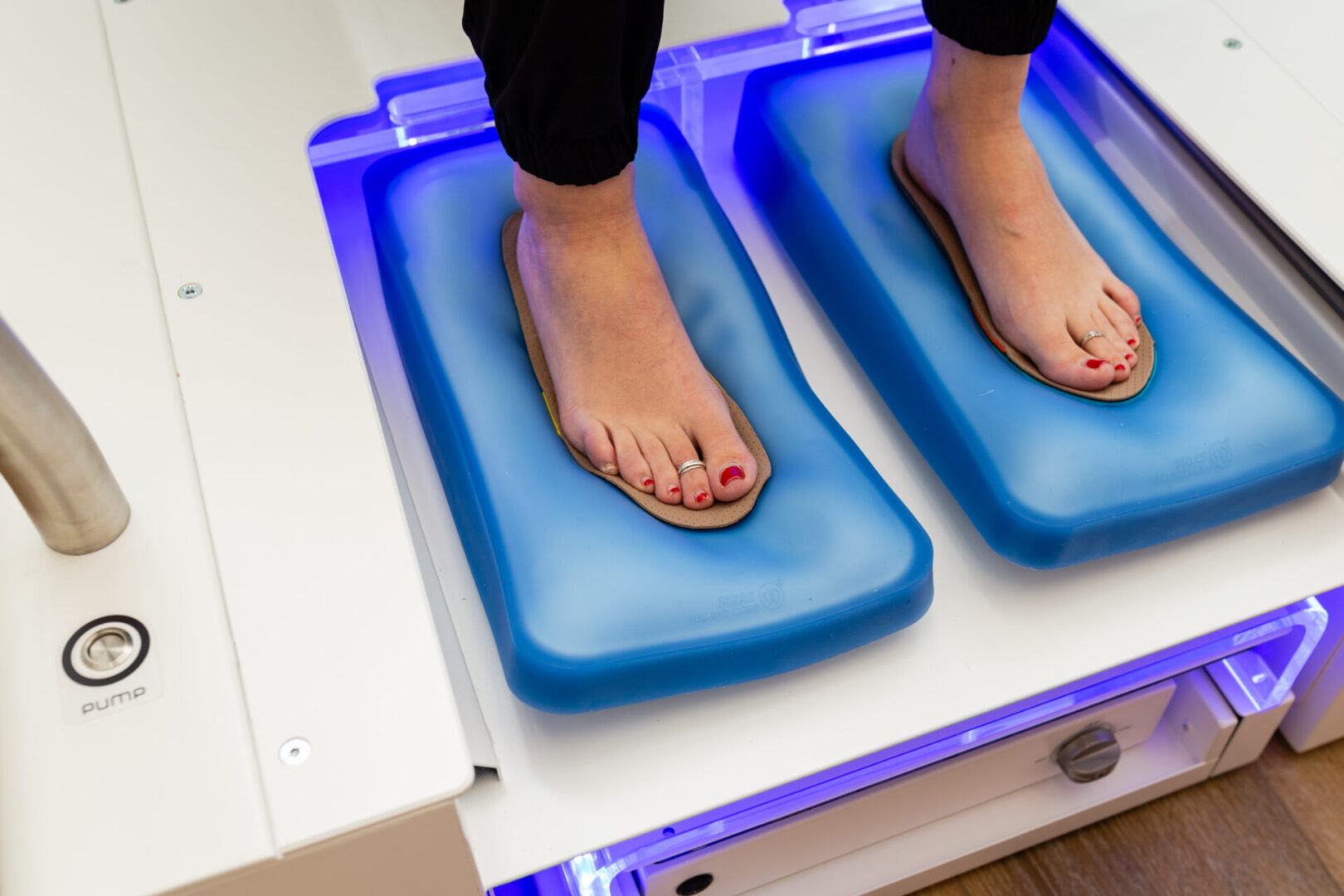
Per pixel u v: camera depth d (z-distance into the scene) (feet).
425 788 2.15
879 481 2.86
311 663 2.28
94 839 2.09
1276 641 3.32
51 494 2.21
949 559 2.98
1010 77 3.03
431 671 2.28
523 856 2.48
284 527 2.45
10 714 2.21
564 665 2.50
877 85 3.66
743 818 2.87
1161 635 2.83
